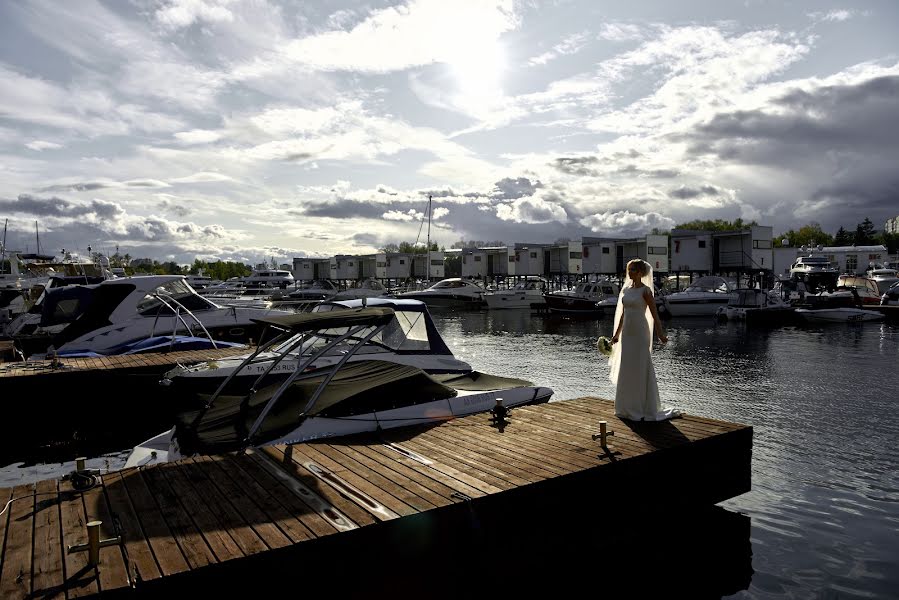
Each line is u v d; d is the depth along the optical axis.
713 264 42.53
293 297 49.00
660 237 45.88
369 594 4.39
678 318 35.53
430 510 4.64
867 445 9.24
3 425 10.62
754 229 40.19
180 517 4.51
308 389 7.71
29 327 18.39
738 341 23.47
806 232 115.38
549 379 15.18
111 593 3.55
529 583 5.21
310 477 5.36
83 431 10.98
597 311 38.22
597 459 5.84
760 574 5.60
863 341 23.14
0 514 4.55
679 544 6.17
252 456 5.96
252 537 4.17
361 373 8.45
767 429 10.14
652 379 7.31
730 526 6.54
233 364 9.94
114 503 4.76
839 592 5.28
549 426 7.09
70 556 3.91
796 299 37.94
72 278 23.27
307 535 4.20
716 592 5.33
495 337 26.22
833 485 7.63
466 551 4.85
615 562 5.79
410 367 8.41
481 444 6.38
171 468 5.60
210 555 3.92
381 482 5.24
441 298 45.47
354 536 4.31
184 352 13.20
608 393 13.38
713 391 13.36
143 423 11.42
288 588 4.09
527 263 56.12
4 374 10.78
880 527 6.47
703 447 6.49
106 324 15.11
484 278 63.00
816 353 19.72
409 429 7.04
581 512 5.57
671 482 6.26
